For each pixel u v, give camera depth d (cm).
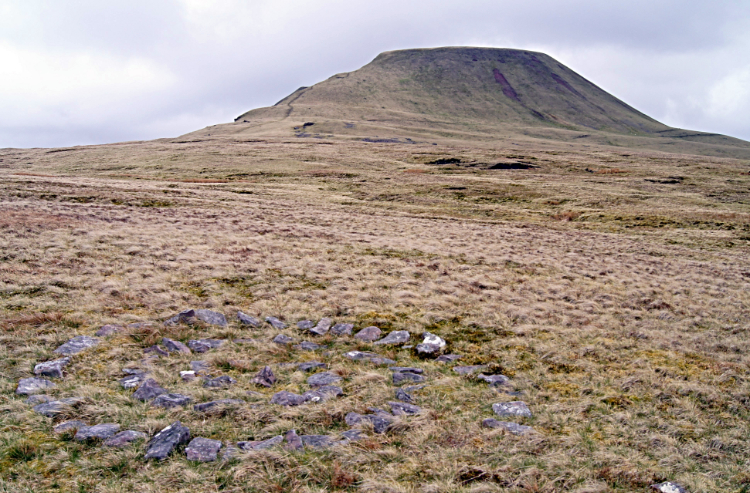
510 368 903
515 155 9212
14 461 511
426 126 16862
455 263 1917
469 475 532
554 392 788
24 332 903
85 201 2912
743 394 790
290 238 2214
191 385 737
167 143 10688
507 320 1212
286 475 514
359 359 918
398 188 5650
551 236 3061
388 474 528
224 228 2323
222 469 520
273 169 6694
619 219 4200
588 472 548
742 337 1177
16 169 7131
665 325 1261
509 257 2122
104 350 859
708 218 4159
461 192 5512
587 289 1630
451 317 1223
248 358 884
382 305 1295
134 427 591
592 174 7488
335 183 5847
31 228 1845
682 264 2345
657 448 614
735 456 600
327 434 612
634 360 965
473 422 657
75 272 1364
